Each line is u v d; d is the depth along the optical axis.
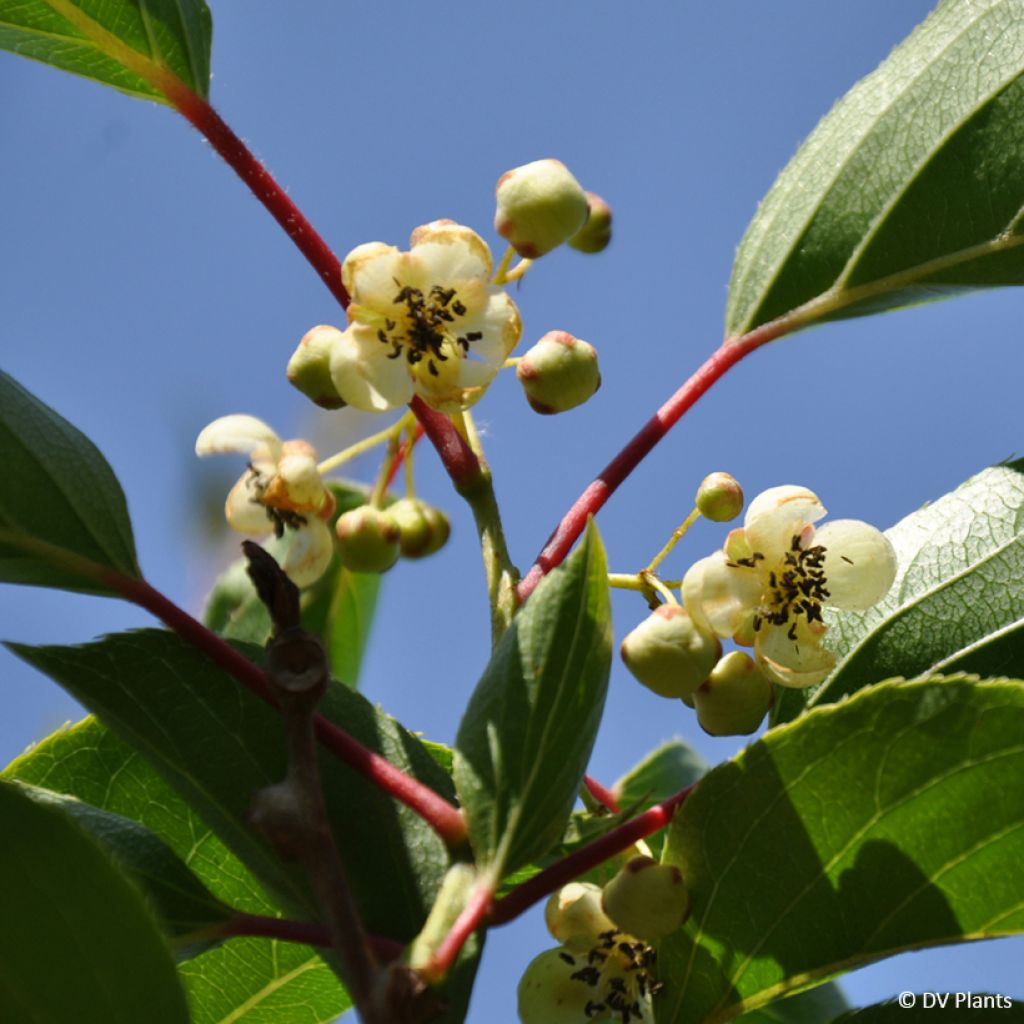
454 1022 0.23
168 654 0.25
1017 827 0.24
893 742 0.24
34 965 0.22
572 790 0.23
